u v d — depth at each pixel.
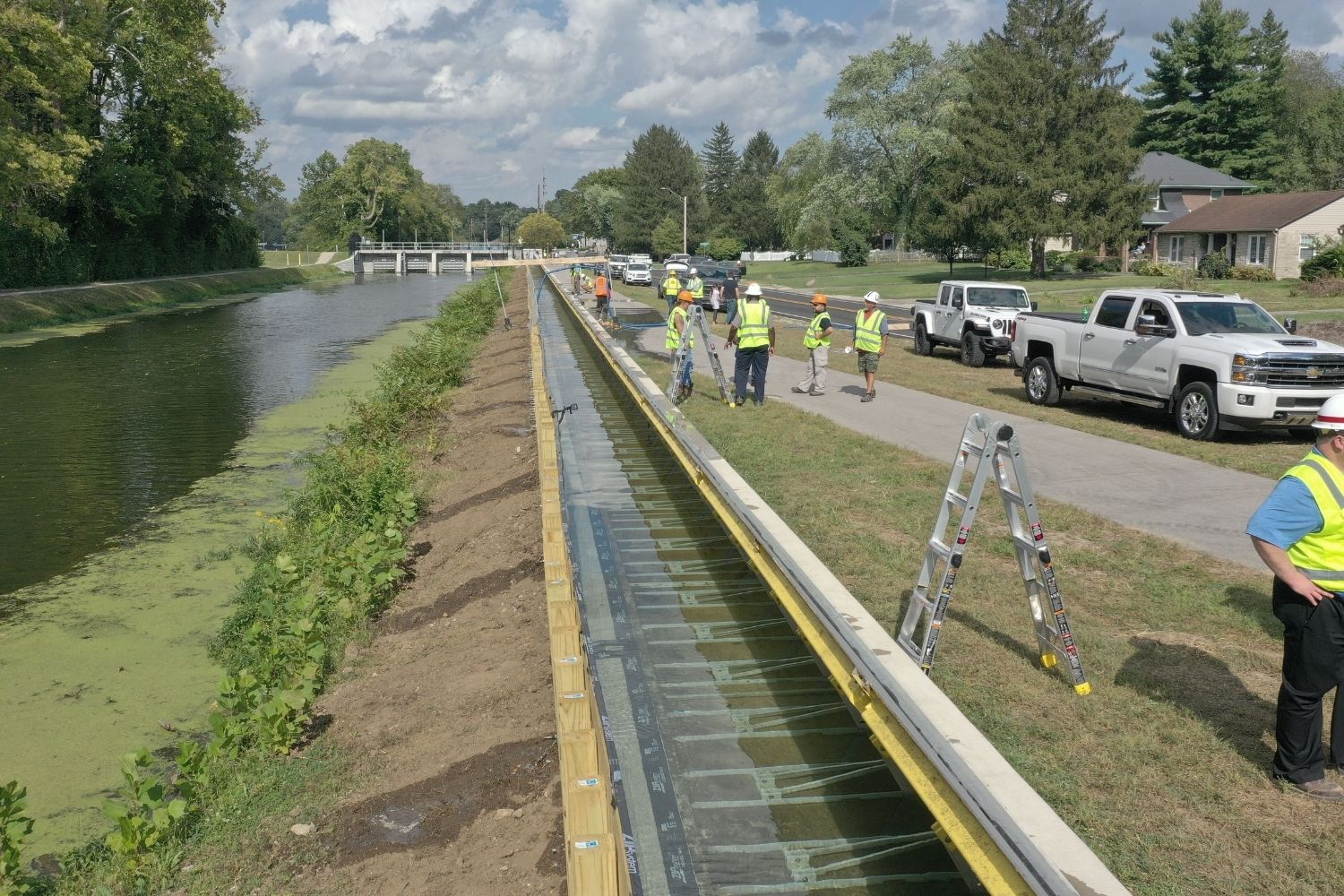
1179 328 14.70
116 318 50.91
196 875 5.81
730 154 155.50
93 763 7.79
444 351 28.27
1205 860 4.43
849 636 5.71
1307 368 13.34
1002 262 71.44
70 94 46.25
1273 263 54.22
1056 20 54.62
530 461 14.25
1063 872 3.91
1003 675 6.30
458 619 9.35
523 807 5.79
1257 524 4.89
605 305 34.34
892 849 4.95
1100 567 8.40
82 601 11.18
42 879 6.27
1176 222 61.88
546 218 170.62
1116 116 53.84
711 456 11.34
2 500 15.45
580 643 6.06
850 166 77.19
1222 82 76.06
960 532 6.11
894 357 25.86
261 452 18.83
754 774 5.79
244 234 92.00
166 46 54.97
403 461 16.06
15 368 31.20
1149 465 12.35
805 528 9.52
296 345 38.09
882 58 73.06
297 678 8.35
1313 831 4.64
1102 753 5.34
